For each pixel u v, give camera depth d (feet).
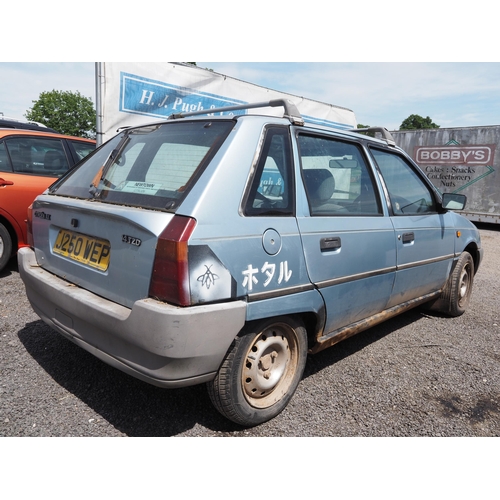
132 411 8.76
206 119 8.88
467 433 8.87
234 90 26.40
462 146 44.88
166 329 6.54
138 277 7.11
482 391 10.62
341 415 9.16
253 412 8.22
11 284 15.74
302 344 9.06
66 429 8.04
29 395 9.00
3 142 16.69
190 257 6.70
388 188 11.75
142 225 6.97
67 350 11.05
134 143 9.47
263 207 7.99
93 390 9.36
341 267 9.50
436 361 12.13
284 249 8.13
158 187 7.81
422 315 16.14
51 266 9.27
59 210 8.97
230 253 7.20
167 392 9.53
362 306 10.52
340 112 34.86
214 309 6.90
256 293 7.63
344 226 9.67
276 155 8.54
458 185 45.62
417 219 12.56
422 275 12.93
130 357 7.17
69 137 19.33
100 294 7.88
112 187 8.61
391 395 10.11
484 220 44.09
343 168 10.30
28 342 11.35
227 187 7.43
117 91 21.24
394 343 13.25
